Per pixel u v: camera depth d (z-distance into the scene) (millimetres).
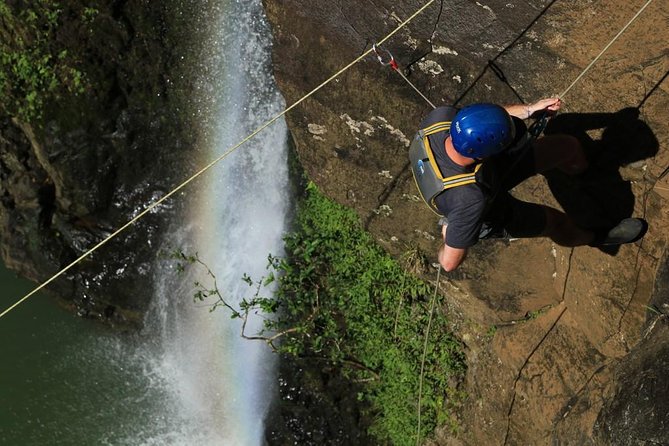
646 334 5504
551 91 5938
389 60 6484
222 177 8711
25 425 9273
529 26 6098
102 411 9227
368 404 7852
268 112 8352
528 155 5184
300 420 8141
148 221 9148
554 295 6488
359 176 6945
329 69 6738
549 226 5230
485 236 5129
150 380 9250
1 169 9562
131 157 9055
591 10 5852
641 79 5434
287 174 8289
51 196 9562
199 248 8922
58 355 9617
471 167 4520
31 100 8961
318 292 7883
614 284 5762
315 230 8023
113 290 9406
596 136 5656
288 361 8219
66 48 8656
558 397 6238
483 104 4359
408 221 6977
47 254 9523
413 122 6555
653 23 5504
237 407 8625
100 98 8836
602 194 5695
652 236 5465
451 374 7387
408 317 7504
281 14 6844
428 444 7480
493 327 6992
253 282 8539
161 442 8961
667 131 5297
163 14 8414
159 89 8719
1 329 9773
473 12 6301
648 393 5176
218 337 8789
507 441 6758
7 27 8648
